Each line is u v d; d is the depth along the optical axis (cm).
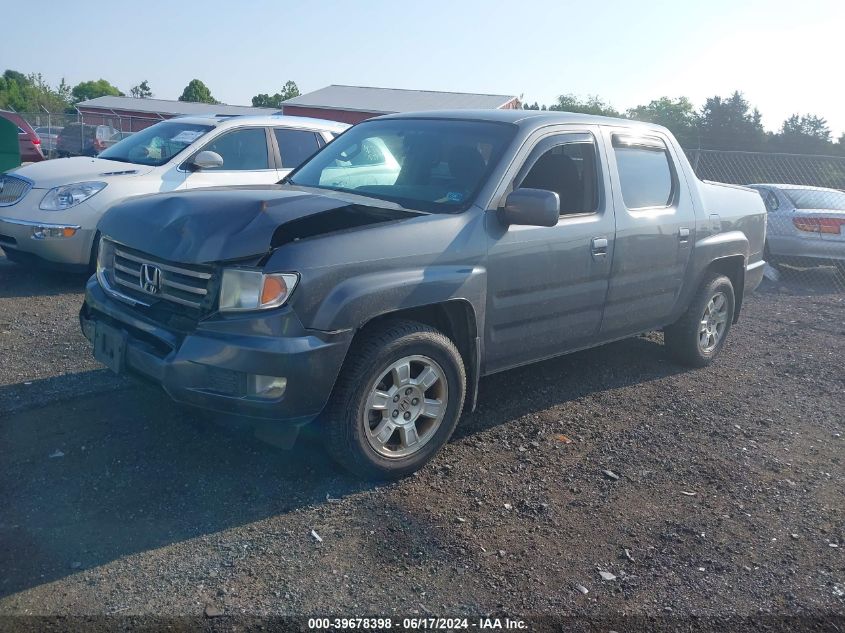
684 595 341
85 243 780
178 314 394
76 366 557
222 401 374
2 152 1051
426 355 421
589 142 529
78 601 309
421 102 4466
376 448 410
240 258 373
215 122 902
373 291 390
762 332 830
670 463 473
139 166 845
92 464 416
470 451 467
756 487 449
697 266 612
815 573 364
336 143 574
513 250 458
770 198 1229
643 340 727
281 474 419
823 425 555
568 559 362
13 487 388
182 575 329
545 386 588
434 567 347
